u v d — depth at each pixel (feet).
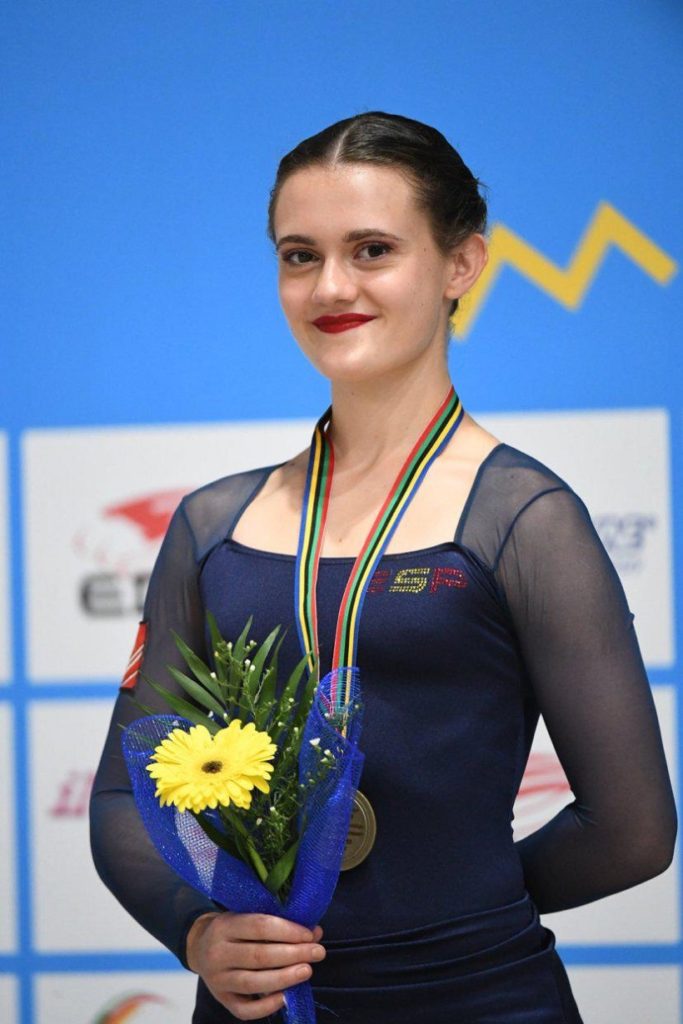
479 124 29.66
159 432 30.40
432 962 14.01
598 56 29.40
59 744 30.66
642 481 29.40
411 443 15.38
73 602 30.55
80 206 30.50
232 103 30.25
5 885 30.73
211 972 13.82
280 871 13.46
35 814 30.71
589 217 29.50
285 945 13.46
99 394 30.48
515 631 14.62
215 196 30.30
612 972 29.60
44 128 30.50
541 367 29.63
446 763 14.14
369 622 14.19
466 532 14.43
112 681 30.55
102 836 15.84
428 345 15.21
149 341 30.40
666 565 29.30
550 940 15.17
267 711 13.79
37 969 30.73
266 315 30.30
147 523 30.45
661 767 14.80
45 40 30.45
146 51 30.35
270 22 30.14
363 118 15.01
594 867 15.02
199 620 16.29
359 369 14.60
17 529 30.55
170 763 13.12
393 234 14.42
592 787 14.73
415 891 14.10
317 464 15.70
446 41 29.73
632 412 29.48
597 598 14.53
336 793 12.94
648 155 29.37
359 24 29.94
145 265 30.40
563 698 14.60
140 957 30.68
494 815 14.52
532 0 29.50
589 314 29.55
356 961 14.02
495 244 29.63
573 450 29.55
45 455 30.50
